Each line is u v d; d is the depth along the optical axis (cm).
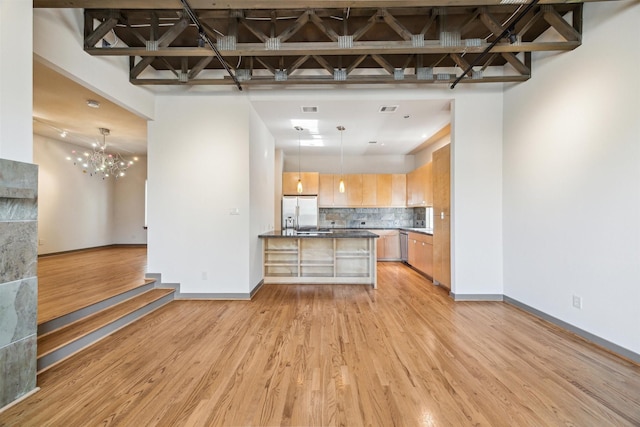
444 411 185
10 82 194
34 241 206
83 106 445
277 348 271
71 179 704
